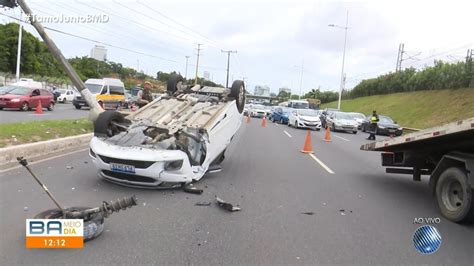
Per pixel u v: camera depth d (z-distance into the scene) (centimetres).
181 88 1103
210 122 869
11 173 798
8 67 7038
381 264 463
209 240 511
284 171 1048
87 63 9462
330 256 479
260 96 13662
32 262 422
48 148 1080
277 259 462
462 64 4572
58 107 3509
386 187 906
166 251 468
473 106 3862
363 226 602
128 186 748
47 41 1034
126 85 9456
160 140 766
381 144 882
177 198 700
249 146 1585
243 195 755
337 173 1064
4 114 2264
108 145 739
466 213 610
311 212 663
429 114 4391
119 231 525
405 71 6325
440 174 709
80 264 422
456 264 473
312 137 2262
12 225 521
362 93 7944
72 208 515
